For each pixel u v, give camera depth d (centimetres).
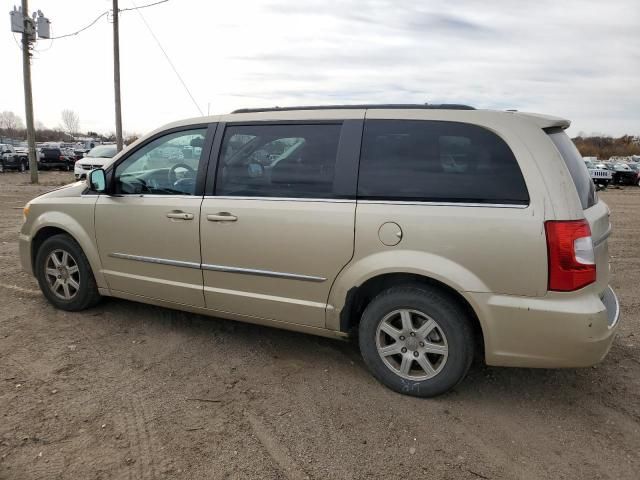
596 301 291
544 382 358
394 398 333
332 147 346
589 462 272
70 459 265
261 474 258
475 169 308
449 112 323
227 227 370
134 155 425
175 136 410
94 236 438
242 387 343
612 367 381
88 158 1919
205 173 385
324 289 345
